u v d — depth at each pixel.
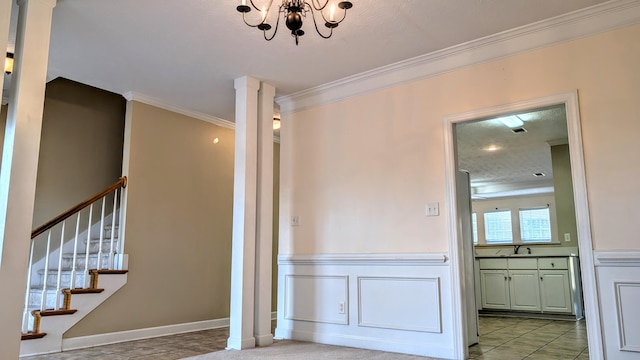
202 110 5.07
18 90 2.56
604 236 2.84
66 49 3.52
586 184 2.94
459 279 3.36
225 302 5.26
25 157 2.54
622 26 2.94
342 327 3.90
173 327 4.62
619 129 2.88
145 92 4.49
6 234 2.43
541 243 8.44
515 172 7.77
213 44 3.46
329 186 4.21
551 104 3.14
